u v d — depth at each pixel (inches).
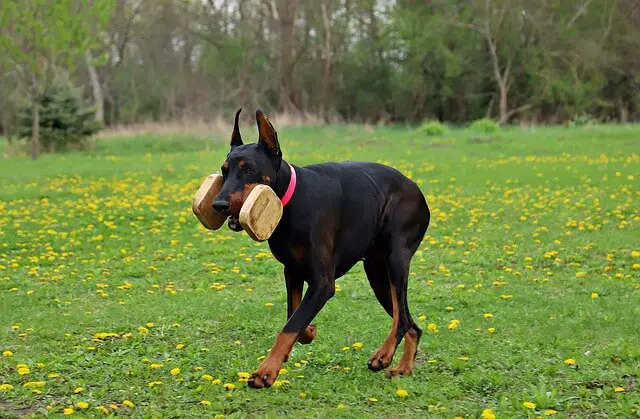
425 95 1734.7
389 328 308.8
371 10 1814.7
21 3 992.2
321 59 1867.6
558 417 209.3
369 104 1819.6
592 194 606.9
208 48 1870.1
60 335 301.3
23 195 685.9
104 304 357.7
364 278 390.9
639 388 232.8
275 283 395.9
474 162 826.2
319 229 234.5
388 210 255.4
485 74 1699.1
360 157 903.1
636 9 1674.5
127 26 1827.0
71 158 1015.0
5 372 254.7
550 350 273.9
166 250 476.4
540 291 368.2
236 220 227.1
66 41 1011.3
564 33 1616.6
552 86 1606.8
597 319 311.4
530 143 986.7
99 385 242.2
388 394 232.5
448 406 223.3
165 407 223.8
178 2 1914.4
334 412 217.5
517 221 536.7
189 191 687.7
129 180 761.0
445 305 344.8
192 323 318.3
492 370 253.3
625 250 441.1
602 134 1072.8
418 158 881.5
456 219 548.1
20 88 1430.9
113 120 2074.3
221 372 255.0
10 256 471.5
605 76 1723.7
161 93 2062.0
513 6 1615.4
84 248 490.0
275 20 1835.6
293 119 1443.2
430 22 1627.7
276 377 222.1
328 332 303.7
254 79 1891.0
